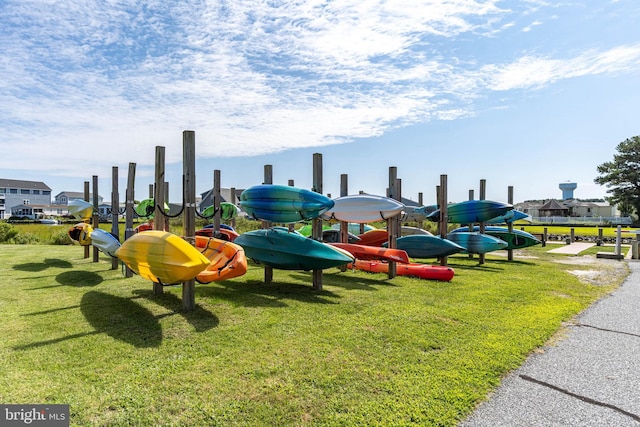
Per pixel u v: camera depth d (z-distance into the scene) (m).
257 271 9.98
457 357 4.21
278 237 7.82
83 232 11.62
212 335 4.76
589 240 23.12
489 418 3.07
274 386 3.46
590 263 12.54
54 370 3.68
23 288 7.38
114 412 2.99
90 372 3.65
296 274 9.52
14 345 4.31
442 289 7.74
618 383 3.72
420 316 5.68
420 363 4.03
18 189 66.88
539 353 4.45
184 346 4.38
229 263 6.63
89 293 6.95
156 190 6.67
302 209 7.41
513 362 4.12
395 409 3.13
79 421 2.85
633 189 42.34
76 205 11.86
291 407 3.12
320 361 4.01
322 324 5.25
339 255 7.29
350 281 8.62
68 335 4.67
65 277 8.59
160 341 4.52
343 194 10.10
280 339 4.65
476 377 3.74
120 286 7.59
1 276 8.70
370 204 9.41
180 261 5.42
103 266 10.27
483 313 5.92
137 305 6.11
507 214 13.46
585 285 8.53
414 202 29.11
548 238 24.41
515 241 13.12
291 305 6.25
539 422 3.03
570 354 4.43
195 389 3.37
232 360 4.00
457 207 12.58
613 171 42.91
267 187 7.73
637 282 9.06
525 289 7.83
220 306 6.14
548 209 52.47
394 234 9.54
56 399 3.15
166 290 7.19
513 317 5.73
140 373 3.66
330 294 7.16
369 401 3.25
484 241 11.92
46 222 43.12
